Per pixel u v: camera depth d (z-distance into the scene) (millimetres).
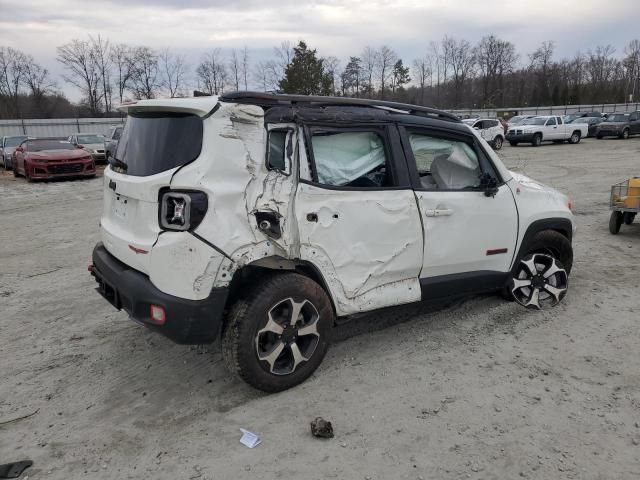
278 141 3406
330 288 3605
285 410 3320
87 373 3895
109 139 25203
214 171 3092
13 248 8062
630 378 3652
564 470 2738
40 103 62875
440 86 82438
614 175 15516
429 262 4090
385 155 3893
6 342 4492
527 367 3834
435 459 2838
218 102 3131
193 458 2881
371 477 2707
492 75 82688
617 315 4762
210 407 3387
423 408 3318
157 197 3160
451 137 4340
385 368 3842
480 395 3461
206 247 3068
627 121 33250
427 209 4020
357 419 3213
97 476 2760
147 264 3213
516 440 2988
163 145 3256
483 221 4383
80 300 5535
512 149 28141
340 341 4301
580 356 3992
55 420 3297
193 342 3193
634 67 89438
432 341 4285
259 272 3438
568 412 3254
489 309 4941
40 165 17188
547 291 4938
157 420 3260
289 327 3447
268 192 3270
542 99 80375
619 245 7340
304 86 44281
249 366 3309
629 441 2965
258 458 2867
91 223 10094
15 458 2922
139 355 4160
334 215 3551
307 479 2697
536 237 4863
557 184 13867
